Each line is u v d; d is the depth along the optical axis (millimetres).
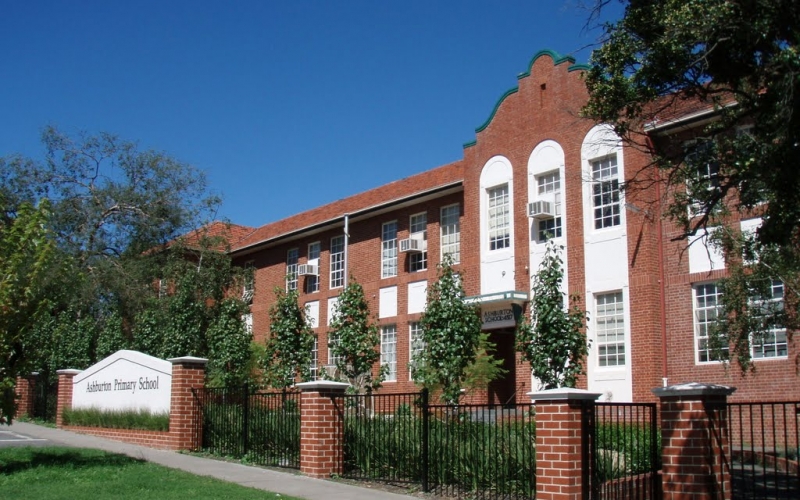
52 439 19781
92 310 34625
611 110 11961
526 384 22469
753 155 9945
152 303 31688
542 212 22688
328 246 33062
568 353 14070
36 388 26844
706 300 19484
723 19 9852
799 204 9789
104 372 21391
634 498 10961
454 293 15906
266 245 36031
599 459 11281
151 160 39312
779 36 9797
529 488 11305
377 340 19016
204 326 26969
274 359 22500
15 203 36188
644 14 11266
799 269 13414
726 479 9648
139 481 12445
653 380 19891
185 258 37406
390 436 13523
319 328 32500
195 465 15172
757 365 18234
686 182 13797
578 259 22016
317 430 13906
